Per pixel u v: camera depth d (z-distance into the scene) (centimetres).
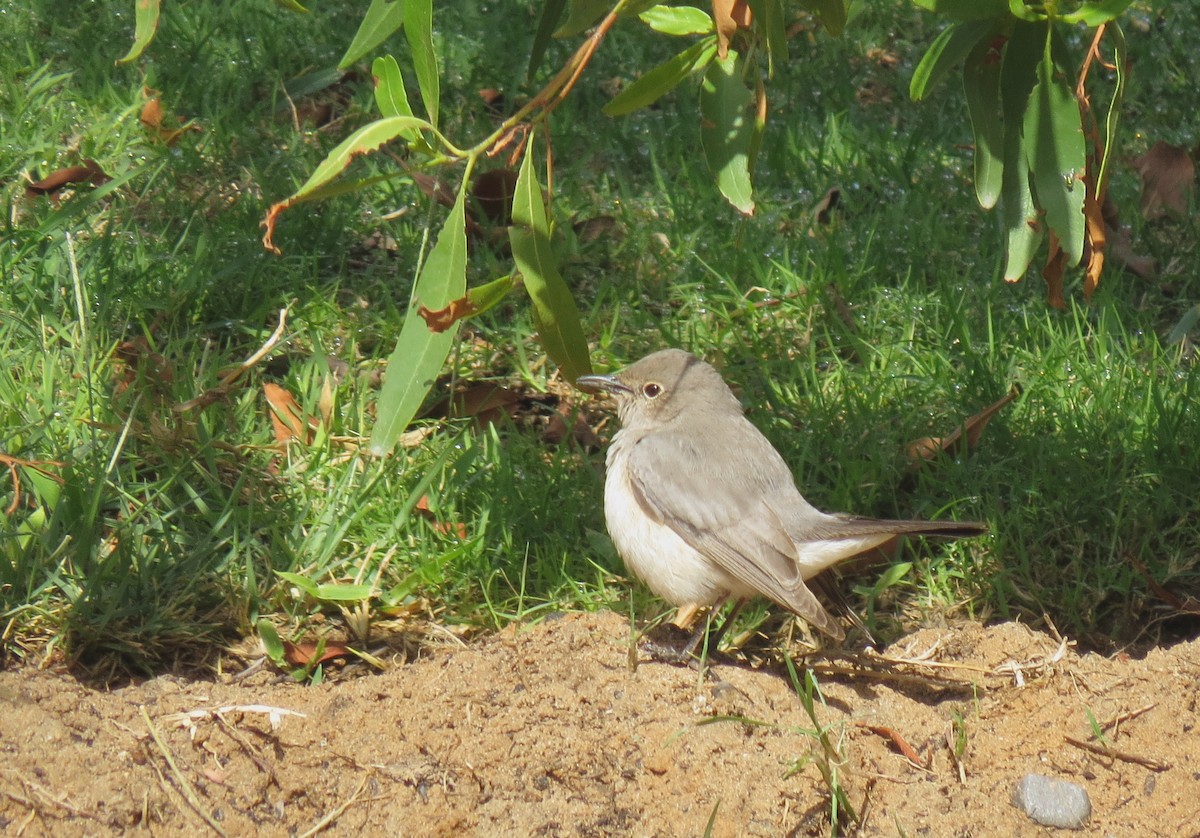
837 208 1573
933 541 1134
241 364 1199
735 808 835
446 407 1205
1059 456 1167
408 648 997
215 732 838
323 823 812
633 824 831
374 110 1639
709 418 1026
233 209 1414
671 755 854
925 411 1241
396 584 1043
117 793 793
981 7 755
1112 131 768
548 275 829
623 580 1072
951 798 862
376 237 1448
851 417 1220
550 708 874
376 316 1319
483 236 1443
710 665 941
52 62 1639
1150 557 1102
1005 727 923
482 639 995
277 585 1006
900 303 1380
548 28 934
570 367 868
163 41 1698
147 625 951
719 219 1506
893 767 879
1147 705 924
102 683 935
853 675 975
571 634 939
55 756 798
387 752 848
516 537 1084
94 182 1422
